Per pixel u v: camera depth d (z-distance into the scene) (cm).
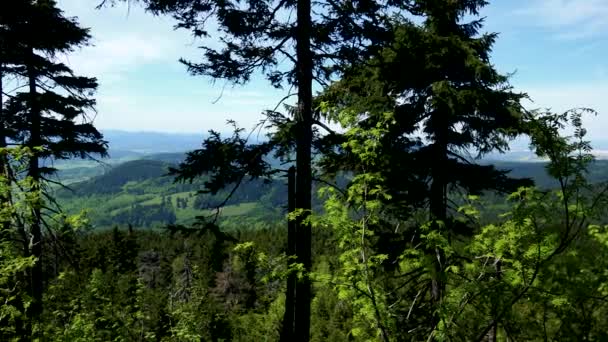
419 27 1095
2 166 653
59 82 1361
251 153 922
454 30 1122
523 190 459
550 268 432
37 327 650
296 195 934
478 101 941
